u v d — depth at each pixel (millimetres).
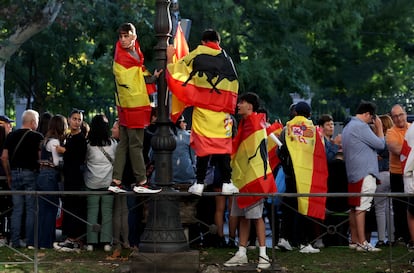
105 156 13367
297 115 13234
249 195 11344
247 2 31125
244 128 11914
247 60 29547
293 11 30984
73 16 26891
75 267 11867
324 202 13047
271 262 11781
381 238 14305
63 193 11289
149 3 29750
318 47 35375
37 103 33812
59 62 32938
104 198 13375
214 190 13789
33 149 13617
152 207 11562
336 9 31203
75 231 13508
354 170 13477
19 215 13695
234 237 14039
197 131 11219
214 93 11172
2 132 14398
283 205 13586
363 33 37688
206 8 28156
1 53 26000
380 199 14273
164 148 11555
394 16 37281
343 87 38469
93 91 35656
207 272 11602
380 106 40719
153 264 11391
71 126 13406
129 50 11250
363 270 11797
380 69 38312
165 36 11516
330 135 14531
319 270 11789
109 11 26969
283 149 13219
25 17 25656
